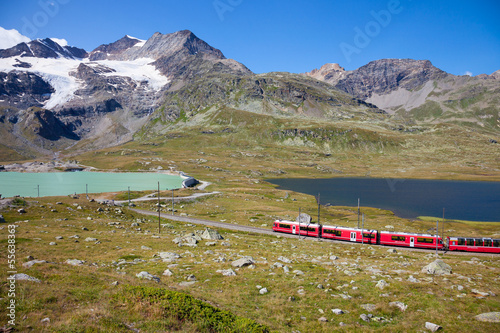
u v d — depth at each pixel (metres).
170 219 106.81
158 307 20.30
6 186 199.88
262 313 25.36
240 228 97.75
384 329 23.48
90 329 16.09
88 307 19.08
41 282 22.22
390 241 80.81
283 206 157.00
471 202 184.62
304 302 28.44
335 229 87.44
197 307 21.28
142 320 18.72
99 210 97.50
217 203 153.62
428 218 140.75
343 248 71.44
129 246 51.41
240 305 26.52
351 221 122.81
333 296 29.81
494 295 30.47
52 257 35.25
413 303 28.33
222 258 44.62
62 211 86.00
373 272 40.22
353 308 27.38
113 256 42.16
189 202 151.00
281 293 30.25
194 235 71.81
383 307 27.30
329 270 40.84
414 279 35.69
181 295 22.48
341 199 196.62
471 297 29.67
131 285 24.59
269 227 102.88
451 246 75.81
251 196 180.50
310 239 87.12
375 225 115.31
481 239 74.50
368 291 31.48
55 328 15.64
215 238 71.06
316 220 122.56
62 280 23.39
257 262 43.69
